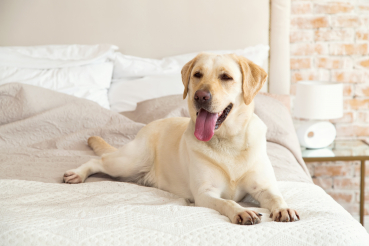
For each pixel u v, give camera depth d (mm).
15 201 1345
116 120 2609
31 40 3400
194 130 1584
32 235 1016
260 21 3395
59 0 3371
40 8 3371
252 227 1094
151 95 3020
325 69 3551
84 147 2395
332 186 3586
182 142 1698
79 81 2992
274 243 1032
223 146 1522
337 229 1088
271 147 2350
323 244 1029
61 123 2543
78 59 3150
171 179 1779
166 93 3018
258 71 1564
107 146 2203
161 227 1080
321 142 3115
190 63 1638
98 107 2652
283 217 1193
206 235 1046
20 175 1781
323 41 3510
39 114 2496
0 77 2891
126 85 3125
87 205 1328
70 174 1731
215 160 1510
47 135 2525
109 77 3137
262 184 1498
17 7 3359
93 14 3389
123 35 3416
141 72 3172
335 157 2896
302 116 3135
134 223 1104
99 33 3412
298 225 1111
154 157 1911
